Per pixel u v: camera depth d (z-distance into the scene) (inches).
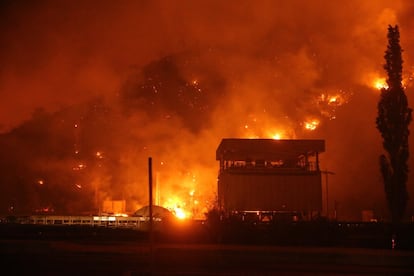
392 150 1200.2
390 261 986.1
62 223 2219.5
